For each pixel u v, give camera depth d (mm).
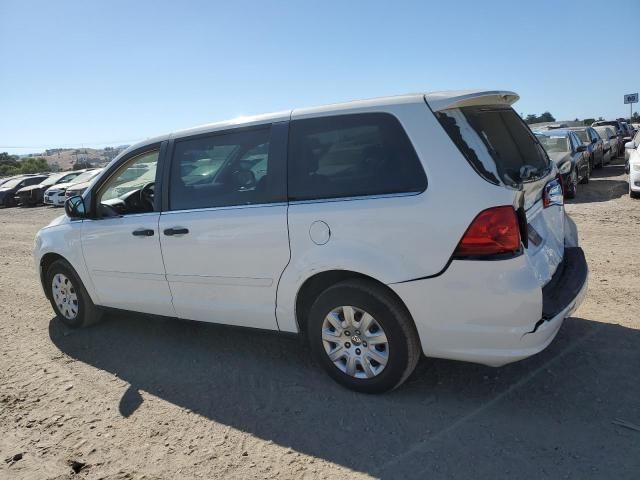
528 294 2881
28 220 17922
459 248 2941
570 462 2691
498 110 3615
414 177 3105
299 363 4082
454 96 3164
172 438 3232
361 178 3281
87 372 4281
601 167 19156
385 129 3242
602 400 3223
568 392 3346
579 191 13219
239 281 3799
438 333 3088
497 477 2627
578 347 3938
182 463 2975
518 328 2912
